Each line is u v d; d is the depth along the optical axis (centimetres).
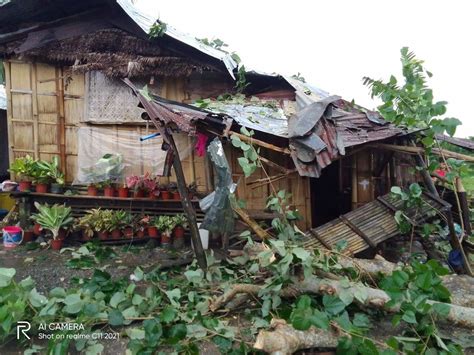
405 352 290
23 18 703
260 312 381
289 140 495
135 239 661
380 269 424
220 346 322
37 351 328
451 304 354
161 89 713
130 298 373
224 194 440
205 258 484
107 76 687
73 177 718
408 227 486
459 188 539
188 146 695
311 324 281
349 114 578
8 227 651
